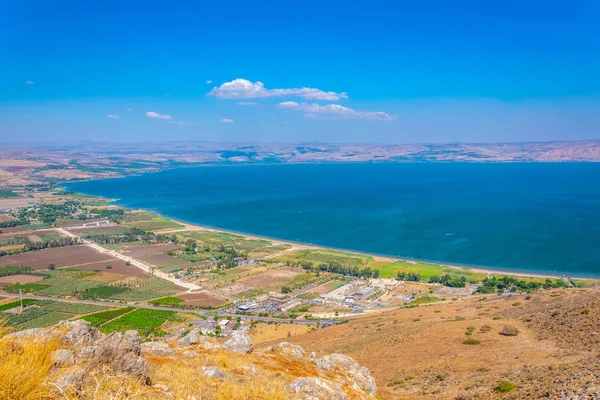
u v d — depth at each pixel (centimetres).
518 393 3203
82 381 1584
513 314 7094
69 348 1902
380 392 4147
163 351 2592
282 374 2606
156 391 1808
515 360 4341
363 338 7294
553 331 5278
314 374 2886
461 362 4691
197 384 2014
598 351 3884
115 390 1616
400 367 5116
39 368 1506
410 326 7544
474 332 5978
